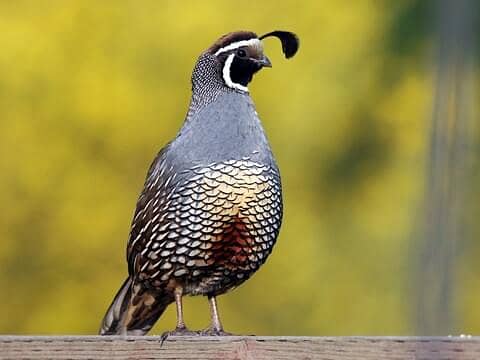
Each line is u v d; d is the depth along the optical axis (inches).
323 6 626.5
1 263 676.1
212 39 653.9
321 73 598.5
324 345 211.5
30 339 212.7
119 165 666.8
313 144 597.0
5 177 666.2
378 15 552.1
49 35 663.8
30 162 666.2
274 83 617.0
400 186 570.6
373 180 581.9
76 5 666.2
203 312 644.7
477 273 520.7
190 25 656.4
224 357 213.3
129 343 214.4
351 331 615.5
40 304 679.7
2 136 664.4
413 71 535.5
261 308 643.5
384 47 536.1
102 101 660.1
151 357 214.2
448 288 143.3
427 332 143.3
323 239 609.3
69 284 677.3
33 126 664.4
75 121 663.8
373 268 599.8
